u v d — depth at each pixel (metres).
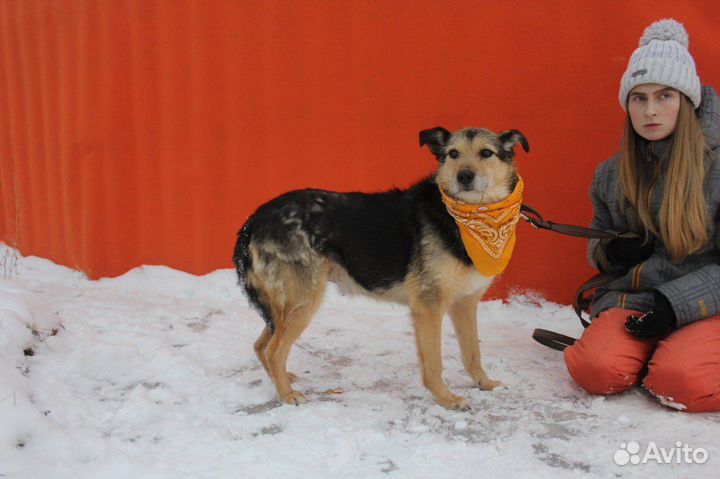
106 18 6.45
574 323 4.81
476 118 5.12
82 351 3.87
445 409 3.35
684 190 3.30
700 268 3.34
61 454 2.76
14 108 7.69
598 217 4.02
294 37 5.67
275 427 3.13
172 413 3.28
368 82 5.45
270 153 5.91
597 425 3.12
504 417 3.25
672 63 3.27
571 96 4.81
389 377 3.88
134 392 3.42
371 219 3.56
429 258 3.41
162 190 6.41
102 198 6.71
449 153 3.45
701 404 3.12
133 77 6.40
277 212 3.60
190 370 3.88
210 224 6.21
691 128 3.31
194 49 6.07
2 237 8.22
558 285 5.05
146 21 6.26
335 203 3.63
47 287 6.24
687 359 3.10
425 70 5.23
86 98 6.69
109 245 6.73
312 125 5.71
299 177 5.84
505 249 3.41
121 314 5.06
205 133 6.12
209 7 5.96
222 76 5.99
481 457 2.81
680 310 3.19
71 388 3.54
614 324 3.48
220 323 4.93
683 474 2.61
